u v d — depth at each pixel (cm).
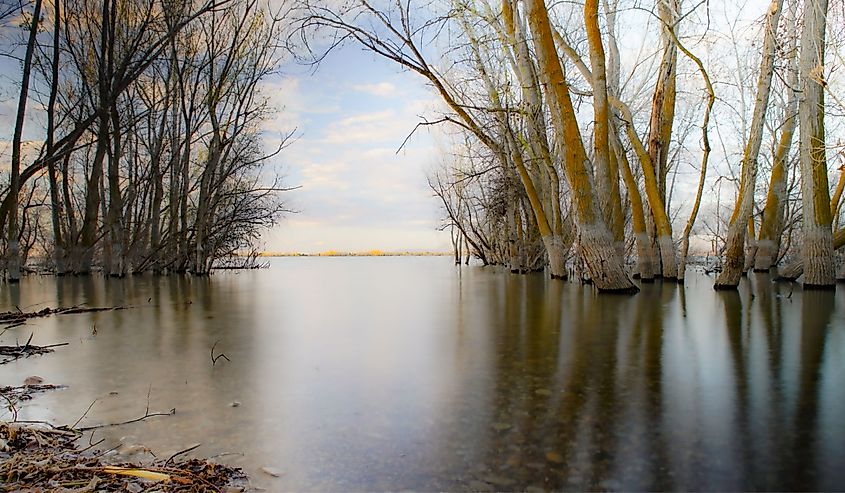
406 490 258
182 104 2206
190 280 1986
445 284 1703
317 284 1753
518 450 303
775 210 1934
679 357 553
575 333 709
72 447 314
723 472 272
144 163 2614
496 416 362
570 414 365
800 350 589
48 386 446
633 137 1673
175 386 446
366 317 893
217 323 826
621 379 461
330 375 482
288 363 534
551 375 477
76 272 2177
